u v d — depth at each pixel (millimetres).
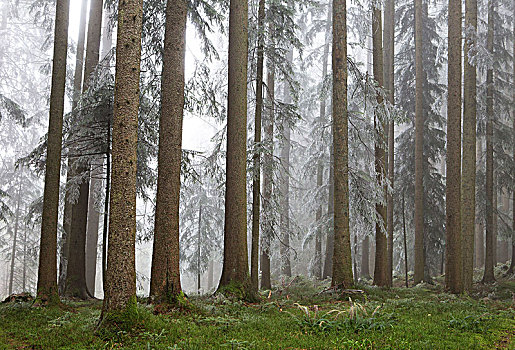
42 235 10945
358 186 15414
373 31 17469
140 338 6992
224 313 9648
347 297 12797
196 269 24312
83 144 14547
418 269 18922
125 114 7809
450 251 15477
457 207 15445
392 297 13953
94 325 7945
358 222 16766
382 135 16547
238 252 11656
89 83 13883
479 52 15492
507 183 21656
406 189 22453
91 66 15867
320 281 21453
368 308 10875
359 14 18281
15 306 10406
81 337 7180
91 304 12914
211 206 24516
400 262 24562
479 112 20250
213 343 6664
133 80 7957
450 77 15867
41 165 13961
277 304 11125
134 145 7871
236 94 12109
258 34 13359
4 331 8070
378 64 17297
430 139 21656
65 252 16234
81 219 14883
